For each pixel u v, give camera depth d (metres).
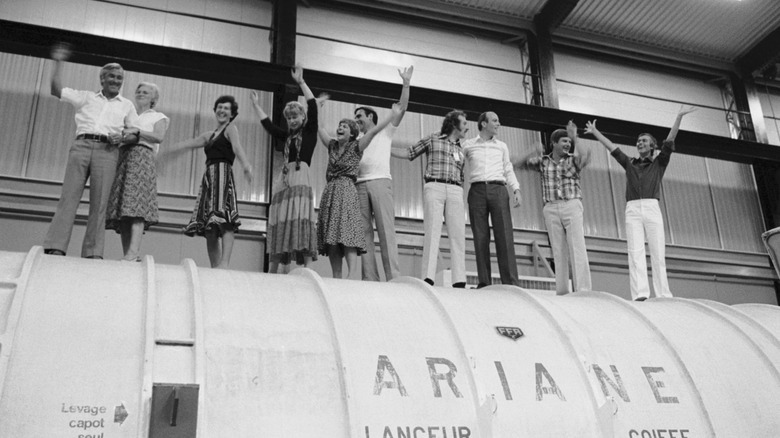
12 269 4.22
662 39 16.45
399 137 13.45
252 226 11.80
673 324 5.68
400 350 4.46
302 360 4.12
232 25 13.00
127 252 6.20
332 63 13.56
